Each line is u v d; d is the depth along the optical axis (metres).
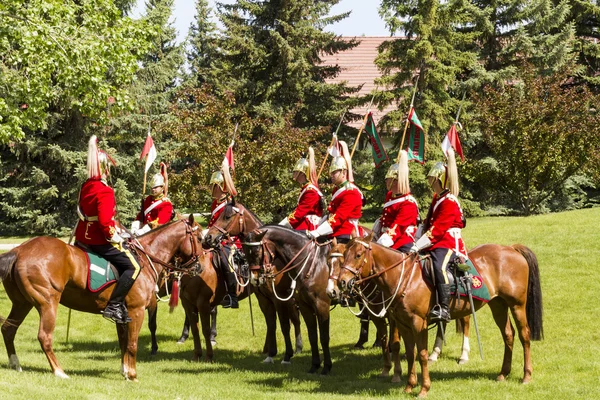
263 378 10.73
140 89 33.59
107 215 9.23
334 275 9.12
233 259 12.20
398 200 10.31
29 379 8.69
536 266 10.39
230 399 8.94
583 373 10.35
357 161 33.88
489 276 10.02
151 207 12.59
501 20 34.88
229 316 15.95
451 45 30.95
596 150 27.28
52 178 33.44
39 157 33.16
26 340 13.73
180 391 9.34
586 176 32.97
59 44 16.53
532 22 34.75
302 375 10.98
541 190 29.39
